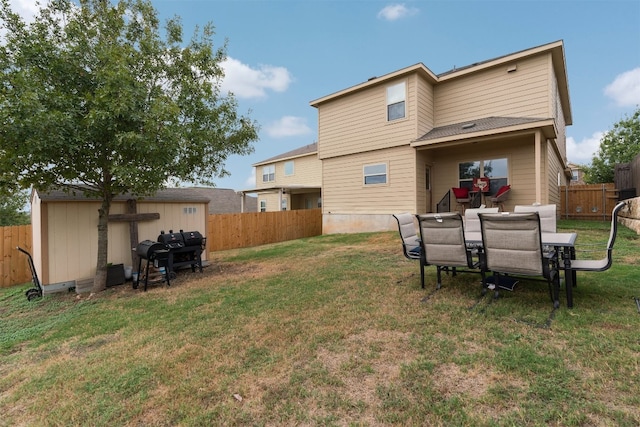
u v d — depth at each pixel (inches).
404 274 194.4
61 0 189.5
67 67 179.5
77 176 187.6
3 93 156.0
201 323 134.6
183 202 269.9
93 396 86.1
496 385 78.2
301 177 816.3
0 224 493.7
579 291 140.7
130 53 196.5
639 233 269.1
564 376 79.4
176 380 90.8
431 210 427.8
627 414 65.4
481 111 383.2
